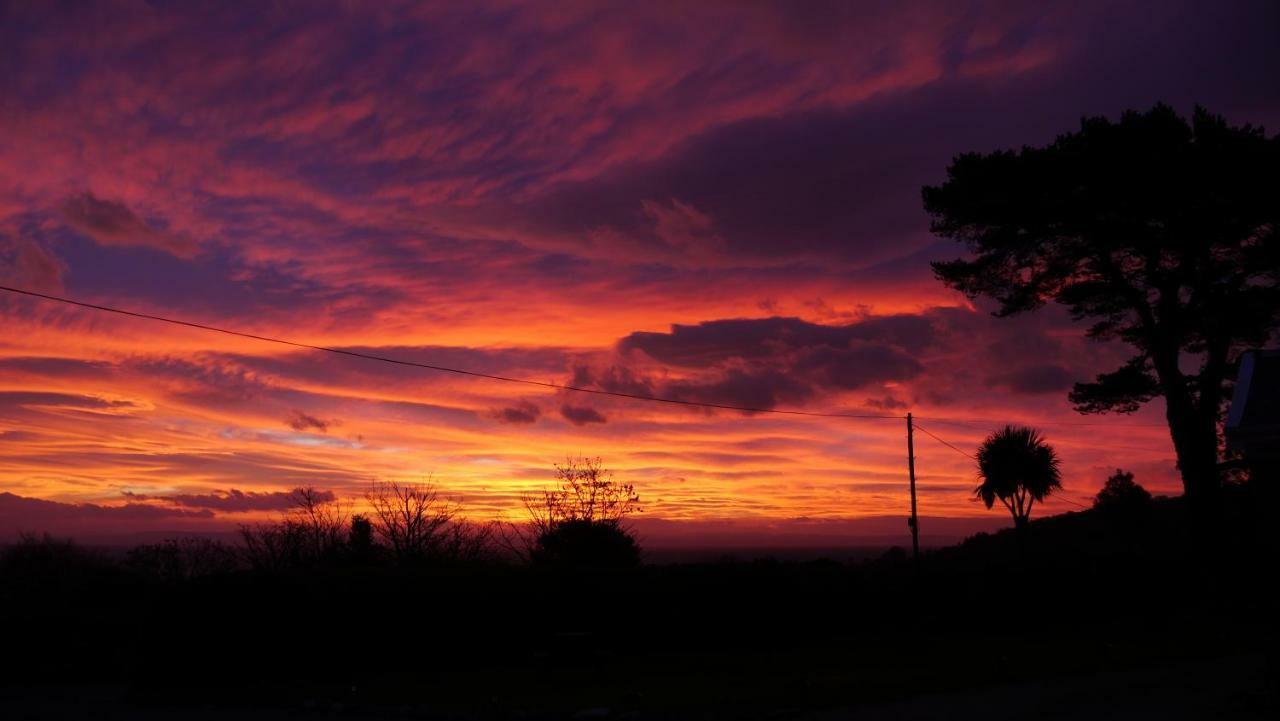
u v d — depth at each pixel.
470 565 28.92
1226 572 26.86
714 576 24.17
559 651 20.77
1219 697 12.97
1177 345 28.66
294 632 19.72
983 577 27.62
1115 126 26.77
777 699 14.05
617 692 15.72
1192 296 27.73
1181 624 23.59
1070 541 47.25
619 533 32.09
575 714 13.56
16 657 21.62
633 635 22.70
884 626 26.31
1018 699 13.42
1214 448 28.20
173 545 33.22
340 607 20.25
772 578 24.86
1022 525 37.41
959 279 30.97
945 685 15.06
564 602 22.33
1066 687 14.46
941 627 26.34
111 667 21.89
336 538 31.89
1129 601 27.80
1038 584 27.64
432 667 20.53
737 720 12.59
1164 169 26.02
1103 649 19.41
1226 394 29.69
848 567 28.00
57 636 22.09
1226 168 25.53
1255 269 26.84
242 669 19.12
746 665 19.14
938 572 27.84
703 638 23.33
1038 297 30.92
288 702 16.14
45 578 30.75
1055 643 21.75
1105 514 55.00
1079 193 27.77
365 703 15.61
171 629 18.95
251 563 31.17
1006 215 28.61
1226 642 19.80
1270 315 26.84
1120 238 27.75
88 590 29.31
